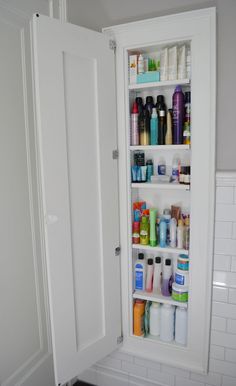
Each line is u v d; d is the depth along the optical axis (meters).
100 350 1.56
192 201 1.40
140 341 1.65
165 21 1.33
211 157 1.34
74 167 1.33
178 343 1.60
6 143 1.26
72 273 1.37
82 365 1.48
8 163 1.28
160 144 1.48
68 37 1.24
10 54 1.24
